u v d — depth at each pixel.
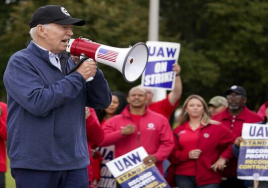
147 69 8.91
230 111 8.68
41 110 4.39
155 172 7.49
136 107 7.99
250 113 8.64
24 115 4.56
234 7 27.56
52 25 4.57
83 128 4.90
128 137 7.87
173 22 31.11
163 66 8.89
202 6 30.23
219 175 8.07
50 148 4.56
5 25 28.48
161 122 7.95
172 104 9.09
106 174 8.30
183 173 8.04
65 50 4.71
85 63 4.54
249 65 27.94
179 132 8.20
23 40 25.02
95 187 8.26
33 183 4.60
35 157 4.54
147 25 24.95
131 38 23.53
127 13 25.19
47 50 4.64
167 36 27.98
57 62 4.73
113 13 23.94
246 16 27.67
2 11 29.12
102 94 4.89
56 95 4.38
